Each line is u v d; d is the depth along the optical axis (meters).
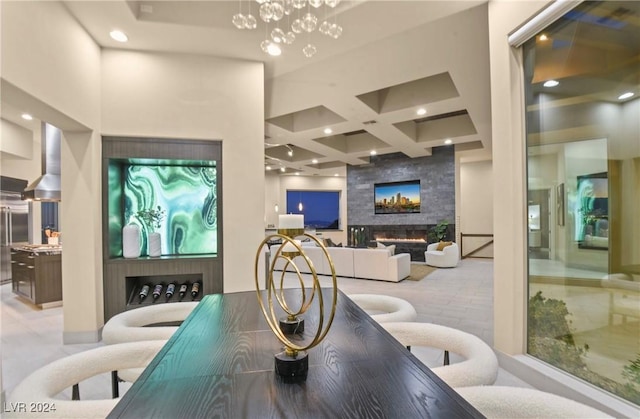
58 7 2.68
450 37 3.40
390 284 6.18
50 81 2.59
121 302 3.34
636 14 1.91
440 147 9.16
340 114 5.60
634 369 1.92
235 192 3.55
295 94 4.84
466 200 10.52
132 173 3.69
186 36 3.18
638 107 1.93
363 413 0.80
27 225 6.94
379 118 5.80
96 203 3.26
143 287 3.48
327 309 1.74
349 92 4.77
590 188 2.20
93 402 1.06
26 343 3.28
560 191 2.40
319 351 1.18
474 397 1.10
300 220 1.21
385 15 2.94
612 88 2.05
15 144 5.99
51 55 2.60
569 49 2.29
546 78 2.47
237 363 1.10
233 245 3.53
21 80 2.30
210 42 3.29
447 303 4.74
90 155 3.22
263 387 0.94
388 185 10.02
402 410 0.82
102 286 3.31
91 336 3.24
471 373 1.28
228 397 0.88
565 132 2.34
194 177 3.81
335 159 9.46
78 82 2.95
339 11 2.89
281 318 1.51
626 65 1.97
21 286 4.90
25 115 5.49
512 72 2.61
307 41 3.30
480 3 2.82
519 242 2.59
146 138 3.38
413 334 1.74
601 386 2.08
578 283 2.25
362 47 3.59
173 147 3.43
